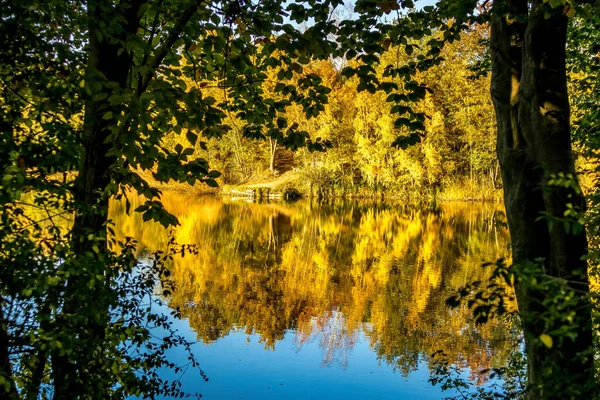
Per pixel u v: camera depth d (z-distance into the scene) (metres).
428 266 16.17
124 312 3.77
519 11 4.17
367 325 10.16
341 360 8.20
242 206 36.88
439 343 9.09
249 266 15.91
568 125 3.74
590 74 7.25
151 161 3.53
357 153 41.38
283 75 4.84
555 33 3.73
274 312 11.03
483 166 38.31
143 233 19.02
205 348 8.62
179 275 14.02
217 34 4.09
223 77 4.97
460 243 20.70
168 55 4.47
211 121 4.00
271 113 4.97
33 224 3.27
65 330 2.81
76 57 3.46
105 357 3.61
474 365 8.01
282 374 7.53
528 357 3.52
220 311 10.95
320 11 4.37
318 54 4.31
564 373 2.62
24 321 3.07
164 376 7.36
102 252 3.30
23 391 3.23
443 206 37.03
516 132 3.95
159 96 3.55
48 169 2.99
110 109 3.37
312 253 18.66
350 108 42.16
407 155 37.12
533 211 3.71
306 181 44.16
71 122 3.59
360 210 34.53
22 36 3.14
